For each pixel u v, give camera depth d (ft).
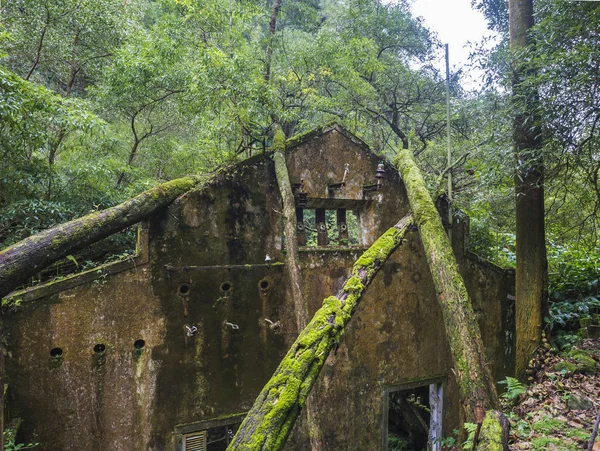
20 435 13.79
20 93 18.51
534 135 19.66
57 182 24.32
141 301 15.81
